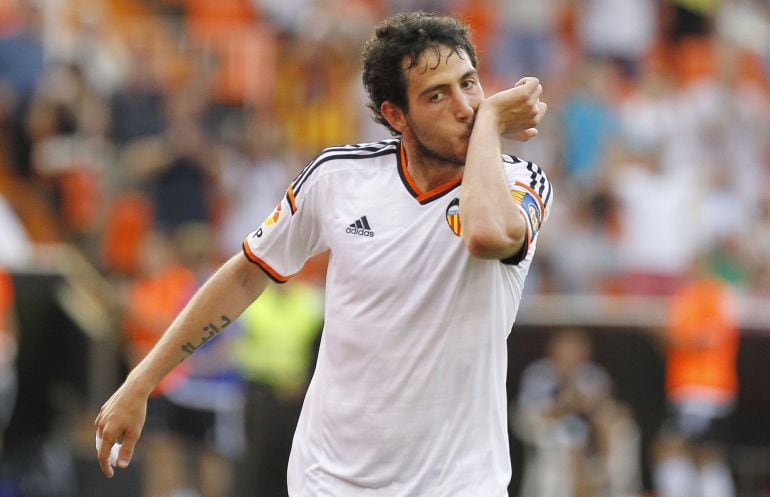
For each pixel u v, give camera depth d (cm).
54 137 4306
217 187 4347
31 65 4400
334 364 1249
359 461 1230
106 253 4150
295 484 1295
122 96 4397
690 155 5150
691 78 5741
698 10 5994
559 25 5594
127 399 1318
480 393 1206
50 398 3481
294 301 3459
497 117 1177
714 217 4753
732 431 3606
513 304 1239
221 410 3406
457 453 1204
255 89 4816
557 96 5069
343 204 1241
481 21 5438
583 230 4531
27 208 4231
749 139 5381
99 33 4728
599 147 4947
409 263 1201
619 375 3600
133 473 3375
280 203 1307
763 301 3997
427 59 1183
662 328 3609
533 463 3531
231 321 1341
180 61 4759
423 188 1219
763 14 6338
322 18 5044
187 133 4322
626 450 3562
